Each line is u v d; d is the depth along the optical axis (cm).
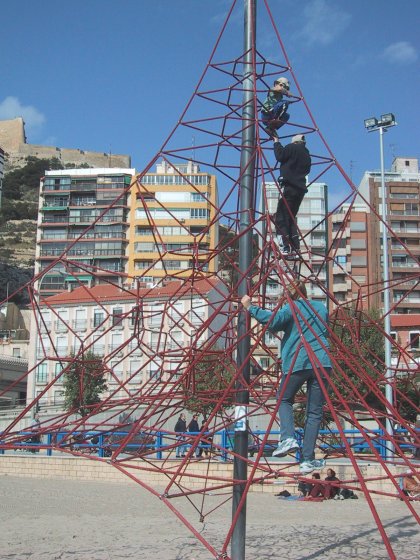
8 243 13500
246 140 780
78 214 8994
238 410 705
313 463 631
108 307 5603
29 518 1451
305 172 787
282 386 611
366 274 7475
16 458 2495
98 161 17238
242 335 720
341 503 1798
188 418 3300
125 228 8731
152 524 1346
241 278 736
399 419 662
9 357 6862
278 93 842
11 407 5744
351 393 748
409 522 1349
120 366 5188
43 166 16150
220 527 1290
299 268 836
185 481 2152
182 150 847
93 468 2347
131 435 696
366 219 7544
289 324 659
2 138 17438
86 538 1144
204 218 8081
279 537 1116
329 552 966
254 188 782
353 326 995
